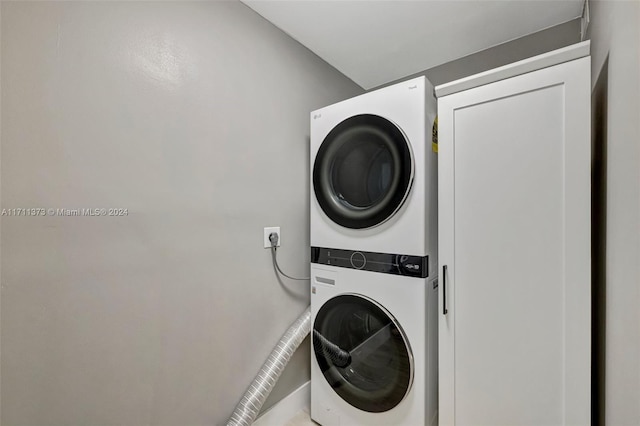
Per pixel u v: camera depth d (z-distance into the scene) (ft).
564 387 3.20
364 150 4.73
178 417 3.96
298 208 5.66
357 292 4.71
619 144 2.56
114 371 3.40
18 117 2.74
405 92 4.23
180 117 3.93
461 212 3.85
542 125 3.29
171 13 3.83
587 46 3.04
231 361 4.58
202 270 4.20
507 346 3.54
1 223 2.68
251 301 4.85
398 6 4.71
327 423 5.11
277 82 5.26
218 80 4.36
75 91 3.06
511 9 4.79
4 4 2.66
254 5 4.72
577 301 3.12
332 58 6.26
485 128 3.67
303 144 5.77
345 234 4.84
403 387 4.25
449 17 4.99
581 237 3.09
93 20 3.18
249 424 4.46
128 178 3.47
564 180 3.17
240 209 4.68
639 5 2.09
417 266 4.14
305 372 5.87
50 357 2.97
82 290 3.15
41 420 2.92
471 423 3.79
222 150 4.43
